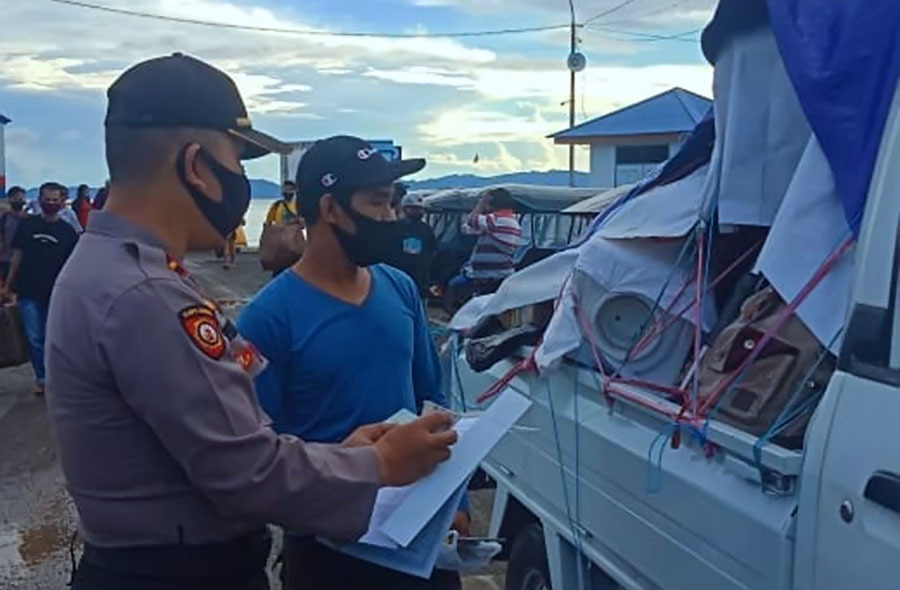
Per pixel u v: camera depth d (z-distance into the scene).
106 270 1.87
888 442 2.01
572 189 15.14
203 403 1.83
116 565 1.93
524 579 4.11
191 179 1.95
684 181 3.72
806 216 2.73
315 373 2.77
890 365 2.10
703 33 3.39
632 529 3.00
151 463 1.89
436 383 3.19
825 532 2.15
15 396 10.38
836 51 2.70
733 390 2.72
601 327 3.50
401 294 3.04
